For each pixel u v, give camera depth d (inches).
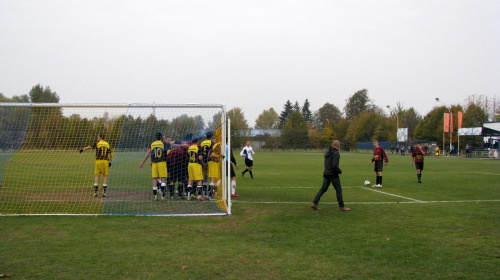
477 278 180.1
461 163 1192.8
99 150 430.0
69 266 190.2
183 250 221.0
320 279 176.9
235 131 2571.4
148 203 390.9
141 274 180.2
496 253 219.9
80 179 629.0
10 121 374.3
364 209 361.1
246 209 358.9
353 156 1866.4
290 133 3137.3
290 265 196.4
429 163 1197.7
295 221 305.3
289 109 4975.4
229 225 289.4
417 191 498.3
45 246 226.2
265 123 4490.7
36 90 2699.3
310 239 248.8
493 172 820.6
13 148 379.6
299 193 476.4
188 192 403.5
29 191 473.1
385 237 255.1
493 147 1742.1
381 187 543.2
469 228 282.4
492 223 299.7
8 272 180.4
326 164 355.9
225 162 363.3
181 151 424.5
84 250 218.7
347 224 294.8
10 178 624.1
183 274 181.2
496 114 2455.7
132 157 407.8
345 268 192.7
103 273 180.9
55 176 676.1
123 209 355.3
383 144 2696.9
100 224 290.0
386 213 341.1
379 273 185.8
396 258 209.8
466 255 216.1
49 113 367.6
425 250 225.5
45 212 338.6
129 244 232.7
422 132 2461.9
